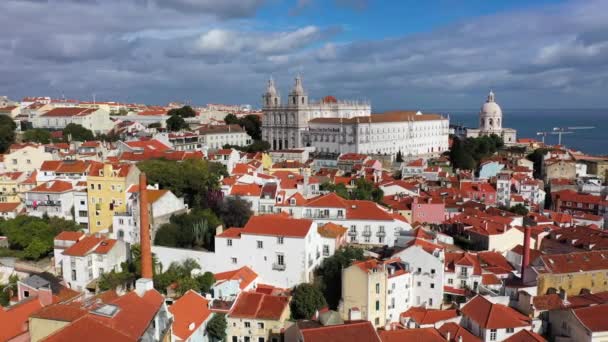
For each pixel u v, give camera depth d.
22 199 176.88
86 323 64.25
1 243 149.62
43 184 167.12
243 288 115.62
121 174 153.25
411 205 175.62
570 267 123.44
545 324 104.69
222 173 191.50
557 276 121.12
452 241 153.75
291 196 158.00
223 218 150.75
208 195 159.88
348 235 149.25
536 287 118.44
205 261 131.00
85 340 61.09
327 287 122.25
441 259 119.25
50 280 116.31
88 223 158.00
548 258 125.69
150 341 71.81
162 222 145.38
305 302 111.00
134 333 66.69
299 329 92.19
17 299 108.12
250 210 155.00
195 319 98.19
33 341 70.75
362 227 148.38
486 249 146.62
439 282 119.50
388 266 118.62
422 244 127.88
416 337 95.00
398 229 146.88
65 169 178.88
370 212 150.12
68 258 126.94
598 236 149.38
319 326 93.62
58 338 61.22
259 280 126.44
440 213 175.62
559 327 102.31
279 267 124.56
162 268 133.25
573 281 122.25
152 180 162.12
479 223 157.00
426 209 175.12
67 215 163.12
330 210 151.25
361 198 183.75
